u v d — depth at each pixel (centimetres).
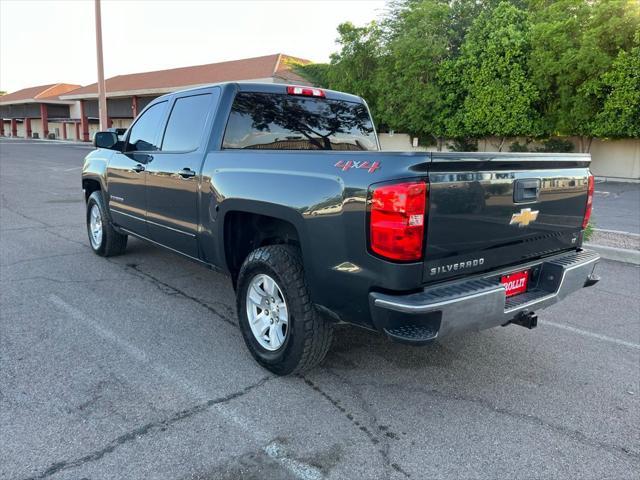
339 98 478
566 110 1881
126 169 533
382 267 272
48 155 2800
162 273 589
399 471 260
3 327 422
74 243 730
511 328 459
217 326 441
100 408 307
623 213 1145
